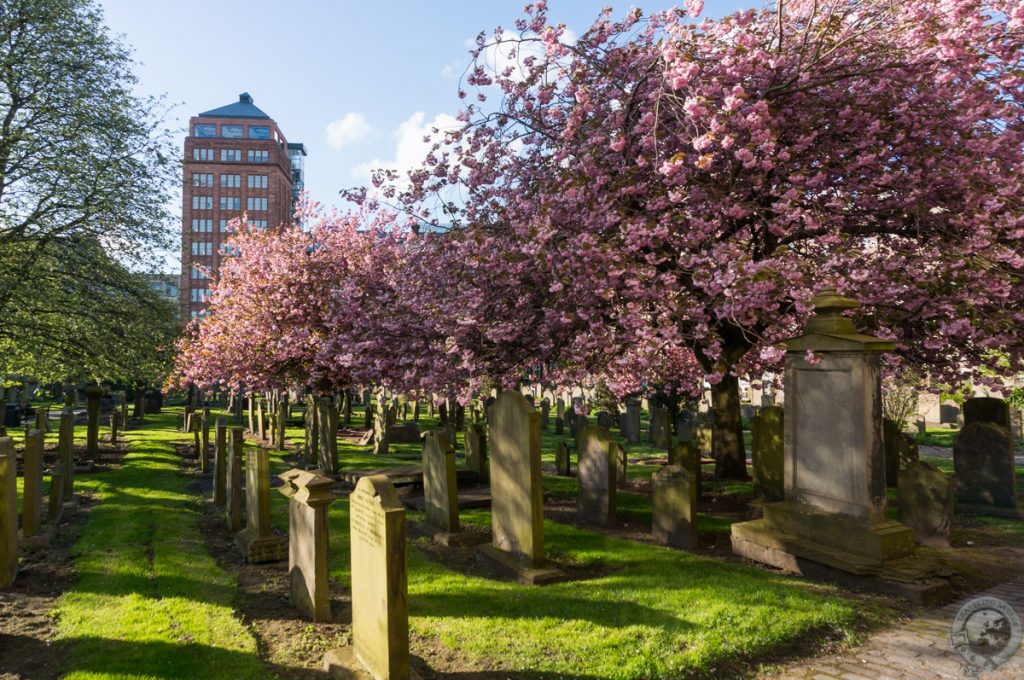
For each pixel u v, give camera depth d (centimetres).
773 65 855
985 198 837
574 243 890
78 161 1540
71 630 504
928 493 823
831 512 683
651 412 2025
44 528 821
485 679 428
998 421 1159
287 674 447
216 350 1883
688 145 920
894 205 916
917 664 457
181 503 1051
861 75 909
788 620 512
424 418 3097
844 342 659
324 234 2100
